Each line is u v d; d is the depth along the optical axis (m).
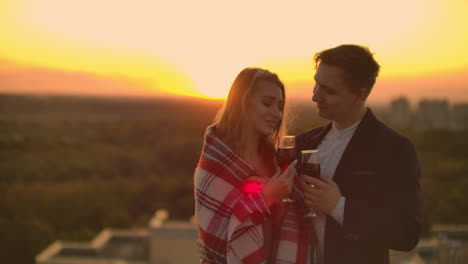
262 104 2.06
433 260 9.17
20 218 30.77
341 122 2.14
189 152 46.62
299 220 2.16
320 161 2.20
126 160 45.53
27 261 27.09
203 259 2.11
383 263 2.05
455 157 37.56
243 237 2.00
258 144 2.19
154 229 13.92
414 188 1.93
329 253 2.08
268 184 2.00
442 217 30.52
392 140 2.02
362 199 2.00
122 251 15.38
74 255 13.87
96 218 36.06
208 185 2.06
